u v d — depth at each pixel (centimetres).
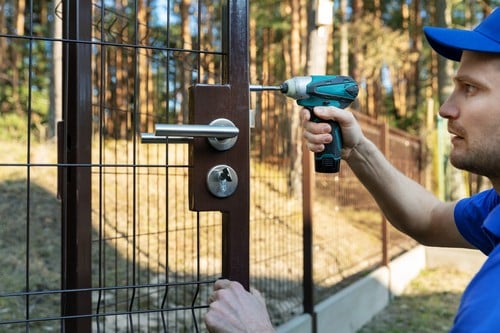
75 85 179
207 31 711
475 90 111
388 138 643
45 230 520
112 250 418
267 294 404
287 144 429
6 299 392
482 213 165
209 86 135
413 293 650
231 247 137
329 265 512
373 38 1462
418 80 1841
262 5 1486
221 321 127
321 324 422
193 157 135
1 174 605
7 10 1103
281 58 1359
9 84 985
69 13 181
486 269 95
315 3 712
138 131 345
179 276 397
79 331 176
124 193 451
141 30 295
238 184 136
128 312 143
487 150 109
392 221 187
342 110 155
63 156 184
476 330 87
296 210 447
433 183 966
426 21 1786
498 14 111
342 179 551
